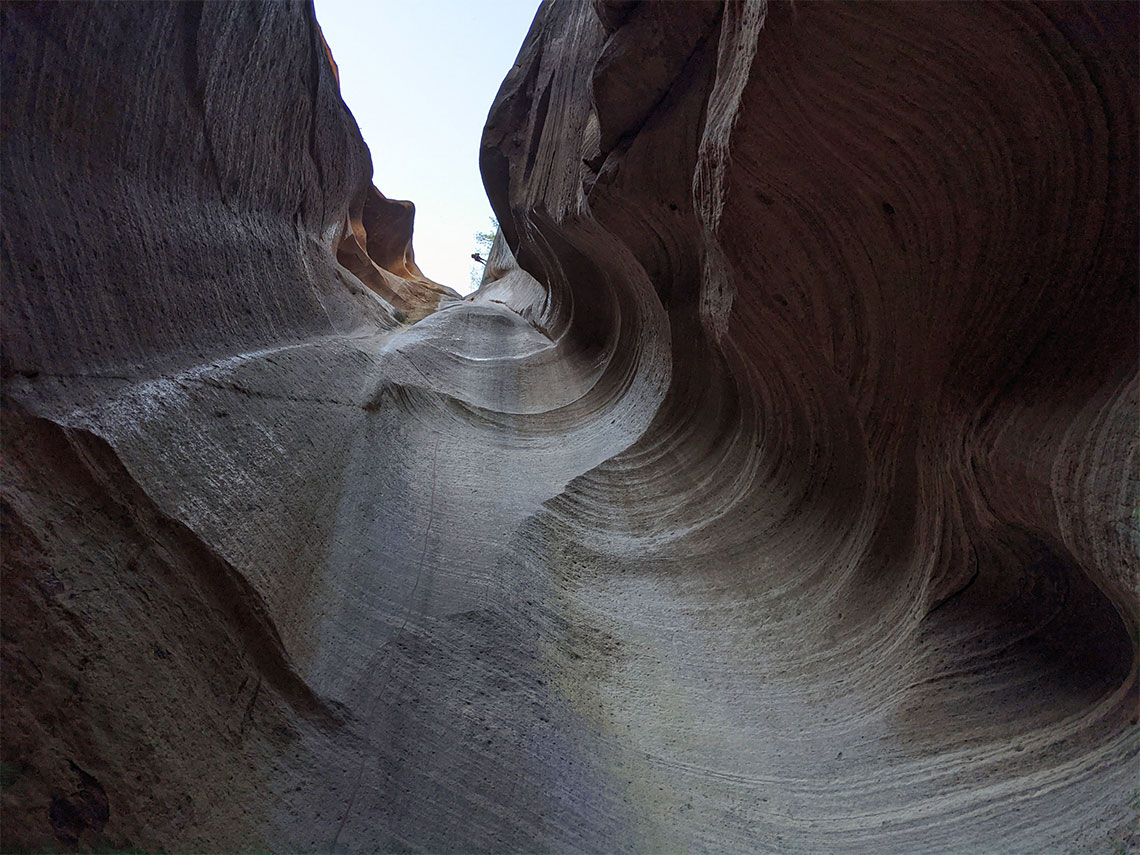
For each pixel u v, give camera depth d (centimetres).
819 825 339
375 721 361
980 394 356
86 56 368
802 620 496
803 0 303
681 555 607
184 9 461
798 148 365
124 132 418
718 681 469
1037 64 278
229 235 576
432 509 608
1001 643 384
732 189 407
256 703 328
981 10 274
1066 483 294
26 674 239
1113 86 269
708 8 537
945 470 383
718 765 392
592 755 391
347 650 398
